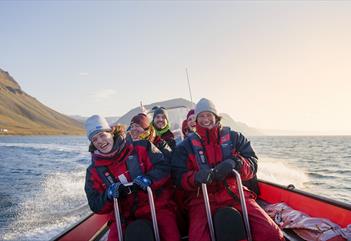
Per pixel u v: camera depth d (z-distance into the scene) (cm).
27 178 1443
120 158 296
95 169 300
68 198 977
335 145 4562
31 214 804
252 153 317
